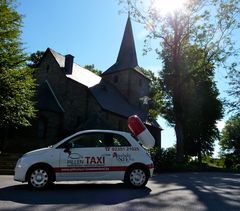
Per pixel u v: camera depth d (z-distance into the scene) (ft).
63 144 33.53
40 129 104.88
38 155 32.71
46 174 32.35
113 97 139.33
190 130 162.91
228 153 238.48
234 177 55.67
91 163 33.30
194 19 97.81
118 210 22.66
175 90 103.09
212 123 165.07
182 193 30.91
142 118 147.84
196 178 50.55
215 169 87.81
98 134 34.50
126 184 35.63
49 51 125.70
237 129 235.81
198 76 108.58
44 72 125.80
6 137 95.25
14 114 80.48
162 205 24.79
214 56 99.91
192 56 102.37
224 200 27.45
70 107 117.80
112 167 33.60
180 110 101.76
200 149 171.32
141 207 23.86
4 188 32.68
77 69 132.98
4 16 78.54
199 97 151.02
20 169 32.22
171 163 76.02
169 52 106.01
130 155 34.17
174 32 100.07
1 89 77.10
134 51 162.20
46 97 113.60
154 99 145.07
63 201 25.66
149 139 41.96
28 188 32.68
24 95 82.07
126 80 153.28
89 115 120.57
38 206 23.47
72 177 32.83
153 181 42.68
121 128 129.90
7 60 79.20
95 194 29.32
